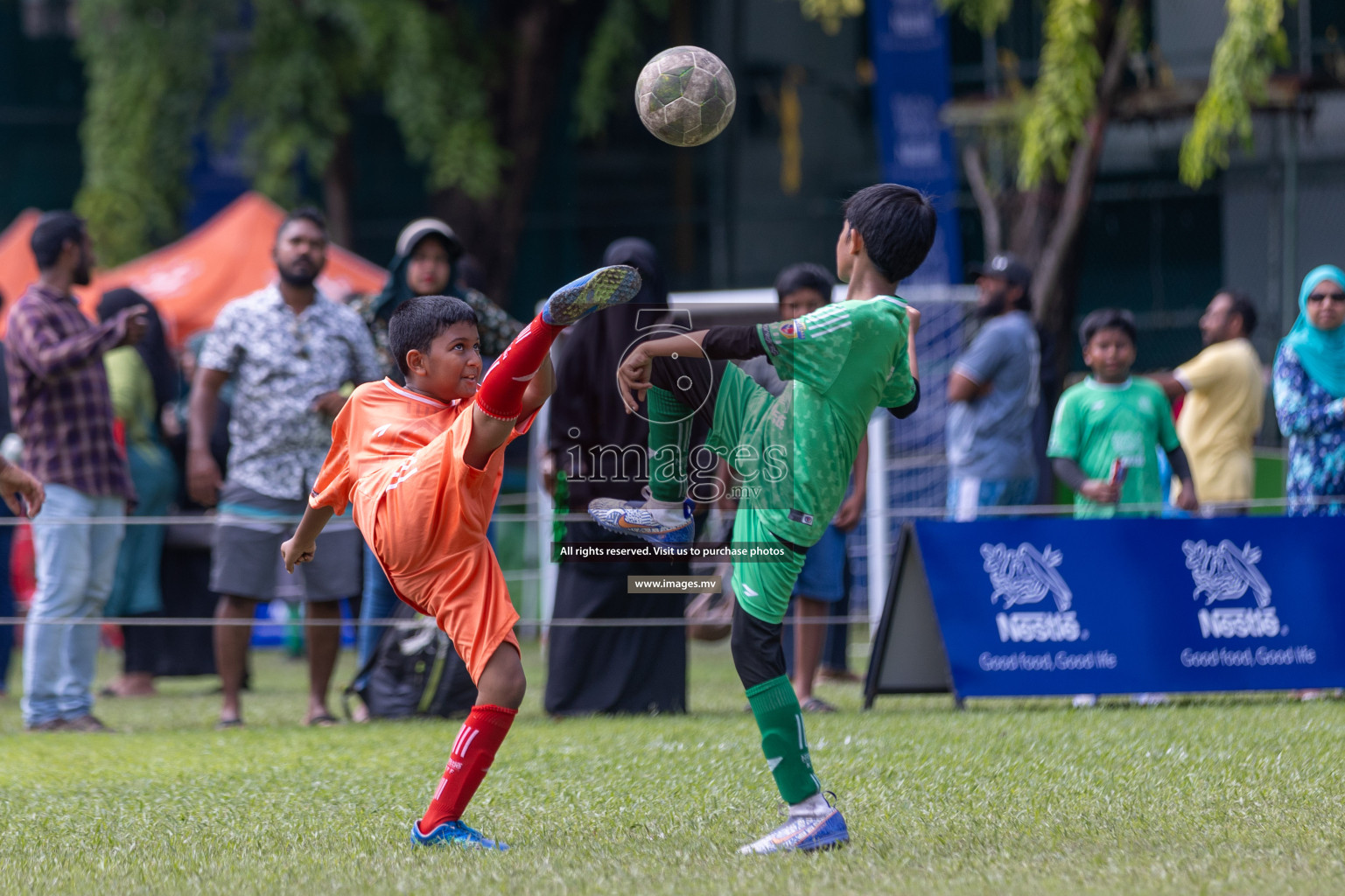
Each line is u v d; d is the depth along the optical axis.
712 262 61.69
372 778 15.63
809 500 11.80
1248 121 38.94
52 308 21.72
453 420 12.32
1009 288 25.41
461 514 11.54
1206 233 52.47
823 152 60.81
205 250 40.91
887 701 23.41
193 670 28.47
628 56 52.97
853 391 11.80
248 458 21.69
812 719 20.19
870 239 12.12
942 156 44.75
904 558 22.09
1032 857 10.75
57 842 12.34
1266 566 22.08
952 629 21.66
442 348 12.24
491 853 11.29
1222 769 14.78
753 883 9.92
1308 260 51.12
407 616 22.20
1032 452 25.09
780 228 61.16
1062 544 21.95
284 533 21.64
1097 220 53.53
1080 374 52.25
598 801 13.91
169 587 28.55
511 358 10.95
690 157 61.78
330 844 11.91
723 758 16.53
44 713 21.56
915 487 38.06
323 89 49.44
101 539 22.08
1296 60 49.66
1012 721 19.30
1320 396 23.27
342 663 34.12
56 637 21.67
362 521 11.97
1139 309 53.19
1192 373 25.88
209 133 54.91
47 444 21.56
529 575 32.97
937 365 38.84
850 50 60.50
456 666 21.80
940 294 38.97
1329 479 23.27
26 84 62.59
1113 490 22.48
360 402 12.45
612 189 62.28
